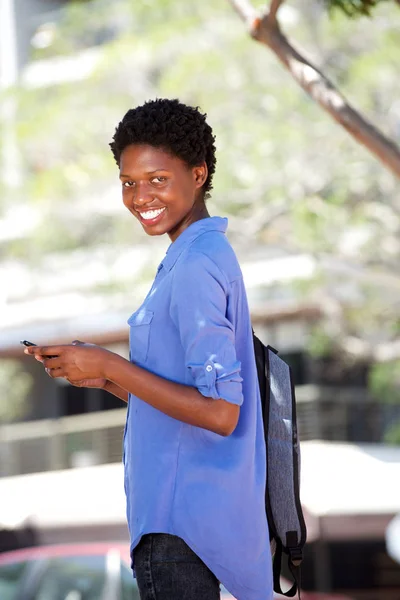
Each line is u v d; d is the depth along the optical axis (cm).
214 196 1973
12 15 3177
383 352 2111
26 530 1482
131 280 2048
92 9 2311
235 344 353
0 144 2305
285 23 2003
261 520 345
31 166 2375
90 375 329
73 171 2158
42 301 2808
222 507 337
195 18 2069
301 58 648
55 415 3241
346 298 2095
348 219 1947
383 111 1920
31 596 1082
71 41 2508
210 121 2028
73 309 2733
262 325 2750
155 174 349
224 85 2008
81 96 2194
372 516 1464
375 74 1883
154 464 343
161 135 348
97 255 2266
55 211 2175
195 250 344
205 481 338
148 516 340
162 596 338
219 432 330
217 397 327
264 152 1962
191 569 339
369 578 2484
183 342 338
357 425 2831
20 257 2456
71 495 1559
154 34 2089
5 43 3188
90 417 2856
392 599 2408
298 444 380
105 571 1080
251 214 2011
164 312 347
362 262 1962
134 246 2123
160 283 351
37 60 2691
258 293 2625
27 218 2334
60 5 3241
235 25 2053
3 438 2895
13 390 3119
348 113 630
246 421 347
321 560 1892
